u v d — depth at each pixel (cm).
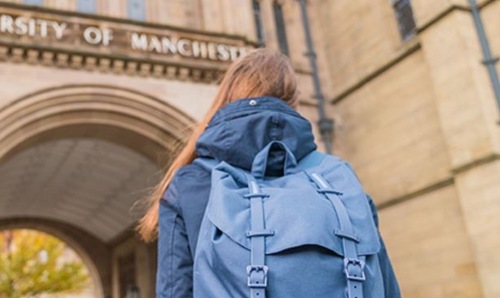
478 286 1143
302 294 130
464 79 1184
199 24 1538
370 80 1508
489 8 1214
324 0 1730
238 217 142
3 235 2877
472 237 1127
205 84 1278
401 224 1359
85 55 1155
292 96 195
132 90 1188
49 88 1105
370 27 1530
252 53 202
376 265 148
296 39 1683
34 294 2797
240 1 1459
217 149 164
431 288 1257
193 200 160
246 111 167
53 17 1157
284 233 136
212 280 139
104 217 2178
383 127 1452
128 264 2209
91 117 1154
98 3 1462
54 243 2881
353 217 149
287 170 163
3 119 1054
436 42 1263
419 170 1325
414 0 1338
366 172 1495
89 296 3381
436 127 1288
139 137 1231
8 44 1085
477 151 1137
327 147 1559
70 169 1741
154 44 1251
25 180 1783
